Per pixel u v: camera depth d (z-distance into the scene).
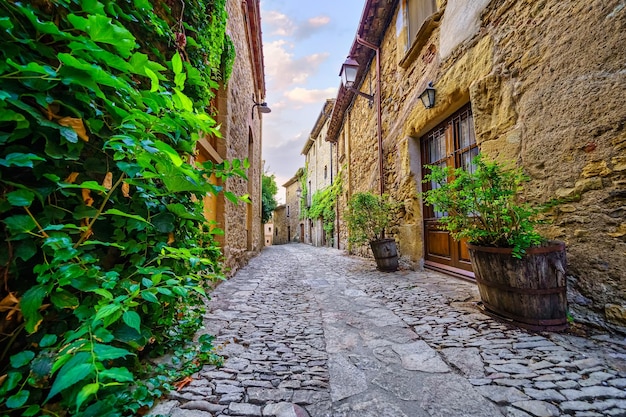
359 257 6.96
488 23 2.71
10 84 0.78
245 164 1.52
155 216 1.37
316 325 2.12
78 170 1.05
